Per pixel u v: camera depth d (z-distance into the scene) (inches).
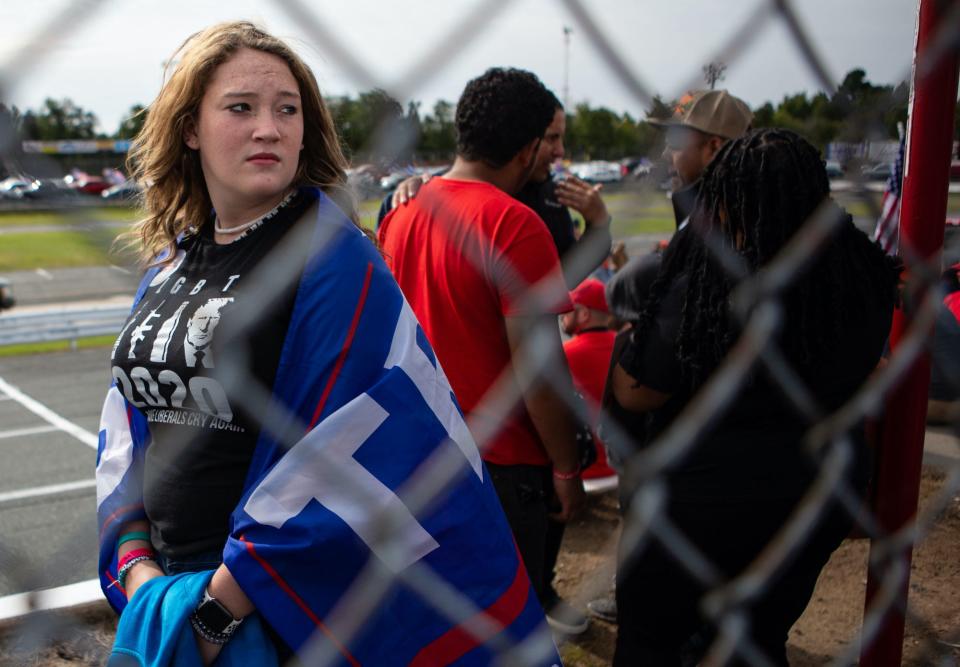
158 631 51.1
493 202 80.7
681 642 79.8
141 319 56.6
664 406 73.1
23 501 201.2
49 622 43.0
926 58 64.7
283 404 51.8
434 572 53.6
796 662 109.1
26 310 481.7
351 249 53.4
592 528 147.9
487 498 56.9
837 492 70.4
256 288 52.8
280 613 49.6
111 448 62.5
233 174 51.7
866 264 67.6
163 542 57.9
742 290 63.8
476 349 82.4
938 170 67.6
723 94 99.7
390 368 52.4
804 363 66.2
